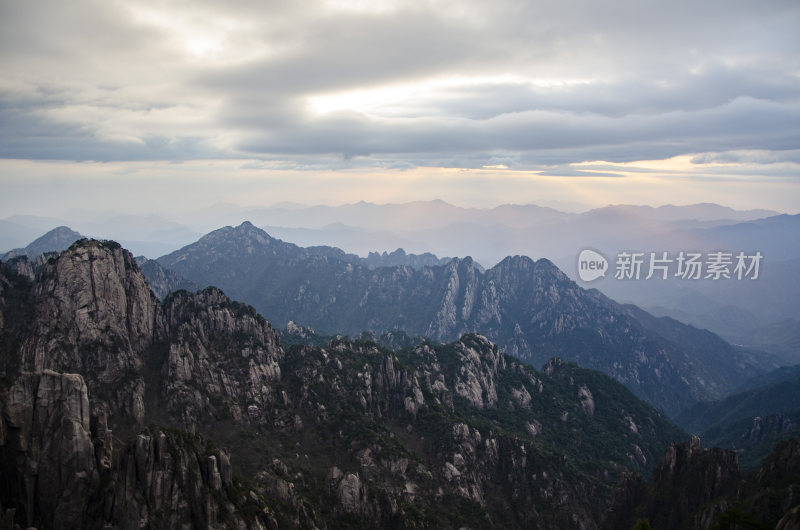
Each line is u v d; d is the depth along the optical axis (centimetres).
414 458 17200
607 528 14788
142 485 10588
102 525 10200
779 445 13125
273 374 18712
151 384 15900
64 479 10294
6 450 10294
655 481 14912
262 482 13525
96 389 14612
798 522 8175
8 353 13825
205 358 17262
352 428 17438
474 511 16438
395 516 14388
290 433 17212
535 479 18662
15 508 10006
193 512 10775
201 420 15712
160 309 17888
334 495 14538
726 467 13775
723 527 10069
